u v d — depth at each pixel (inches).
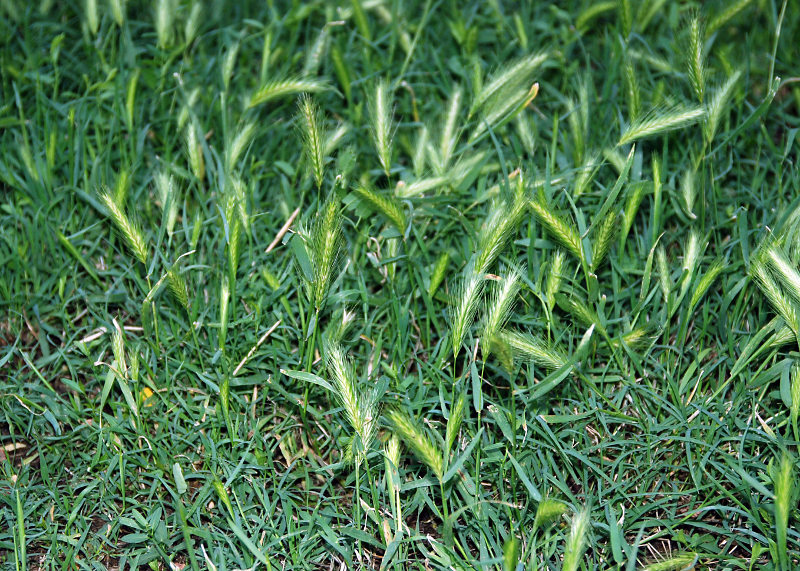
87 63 165.8
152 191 143.4
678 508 104.1
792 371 101.7
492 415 100.9
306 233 105.6
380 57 171.5
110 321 122.0
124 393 102.5
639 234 139.6
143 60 157.6
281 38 185.5
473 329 116.7
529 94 124.1
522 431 106.0
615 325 119.3
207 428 110.3
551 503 81.4
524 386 113.3
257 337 114.1
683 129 146.8
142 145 140.3
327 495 105.6
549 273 106.1
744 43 176.2
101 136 150.8
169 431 108.8
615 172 142.4
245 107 132.1
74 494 105.0
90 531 101.1
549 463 104.5
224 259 120.0
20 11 171.3
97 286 130.3
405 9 182.7
